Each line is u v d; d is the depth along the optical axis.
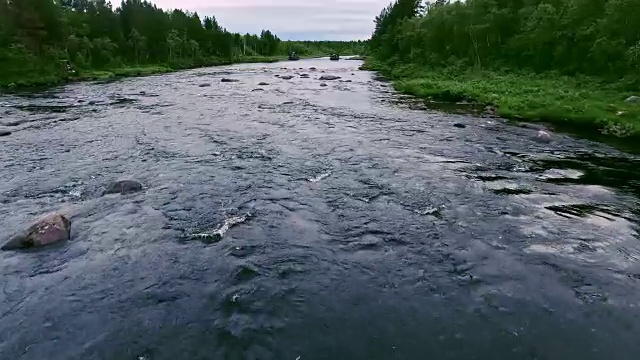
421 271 8.79
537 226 10.73
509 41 49.38
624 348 6.71
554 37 42.12
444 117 26.08
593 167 15.89
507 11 52.50
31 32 59.84
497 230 10.52
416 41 69.25
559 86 34.22
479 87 35.62
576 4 39.78
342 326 7.18
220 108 28.88
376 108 29.44
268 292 8.06
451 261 9.15
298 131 21.42
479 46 52.62
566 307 7.64
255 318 7.33
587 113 24.16
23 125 22.84
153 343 6.75
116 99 34.25
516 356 6.54
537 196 12.77
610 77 33.28
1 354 6.53
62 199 12.36
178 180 13.94
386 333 7.02
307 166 15.49
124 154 17.00
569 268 8.82
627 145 19.30
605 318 7.36
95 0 93.19
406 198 12.52
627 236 10.21
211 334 6.95
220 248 9.64
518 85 35.97
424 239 10.09
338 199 12.45
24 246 9.62
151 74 69.88
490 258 9.23
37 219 10.66
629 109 24.45
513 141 19.84
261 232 10.41
